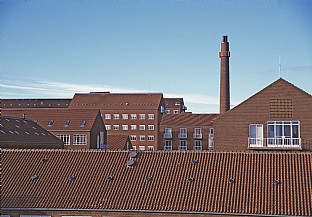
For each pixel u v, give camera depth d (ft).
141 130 368.68
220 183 98.53
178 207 93.25
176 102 443.32
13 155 114.21
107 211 94.48
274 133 160.86
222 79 217.36
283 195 93.45
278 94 161.38
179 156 108.68
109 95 383.24
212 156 107.76
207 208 92.22
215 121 167.12
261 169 101.60
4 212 96.32
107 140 297.53
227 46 218.18
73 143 264.72
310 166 100.78
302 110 158.71
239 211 90.68
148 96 378.53
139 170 105.09
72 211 95.40
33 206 96.27
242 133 163.94
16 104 436.76
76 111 275.18
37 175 106.01
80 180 103.40
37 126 214.69
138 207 94.27
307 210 89.10
